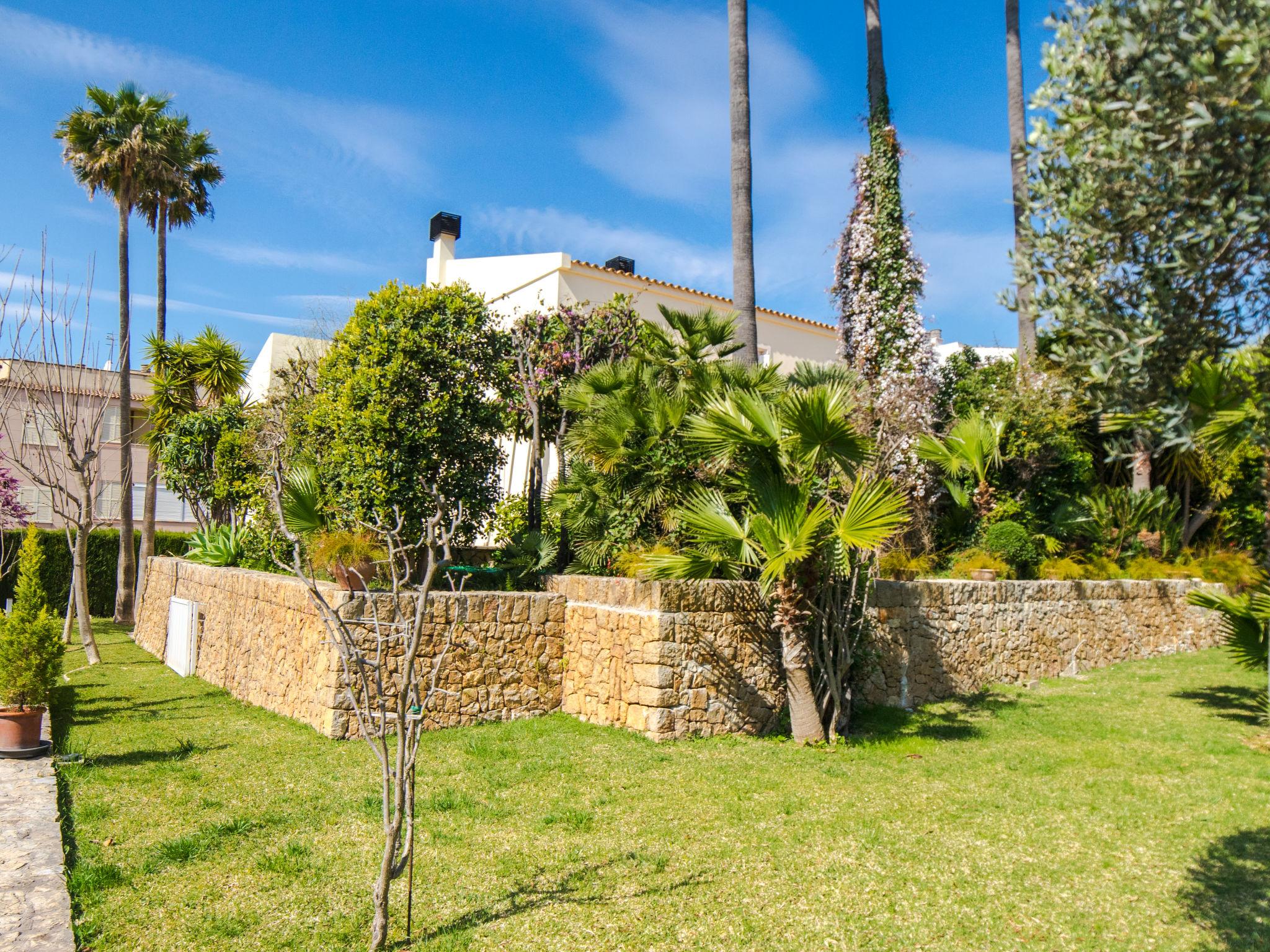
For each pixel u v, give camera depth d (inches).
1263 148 126.5
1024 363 639.1
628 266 891.4
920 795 283.1
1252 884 207.9
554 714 389.7
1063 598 550.6
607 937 177.9
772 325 909.8
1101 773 312.0
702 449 359.6
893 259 627.8
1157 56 131.3
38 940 164.1
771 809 264.1
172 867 207.6
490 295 850.8
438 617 363.9
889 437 464.8
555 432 584.1
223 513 779.4
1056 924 186.7
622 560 408.8
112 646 654.5
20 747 300.0
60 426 550.0
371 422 402.9
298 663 375.9
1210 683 505.4
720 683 365.1
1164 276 141.6
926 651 455.2
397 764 171.8
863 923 186.2
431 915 186.2
